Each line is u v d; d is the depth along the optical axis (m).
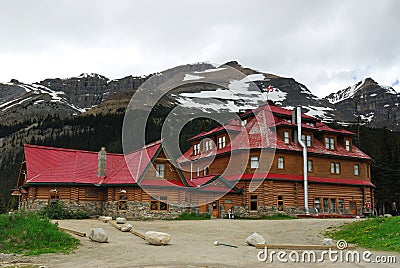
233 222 27.98
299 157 40.56
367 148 70.12
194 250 16.16
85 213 32.97
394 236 18.75
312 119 44.53
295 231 23.17
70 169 35.50
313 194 40.66
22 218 18.19
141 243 17.84
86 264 12.72
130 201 32.78
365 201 43.78
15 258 13.98
